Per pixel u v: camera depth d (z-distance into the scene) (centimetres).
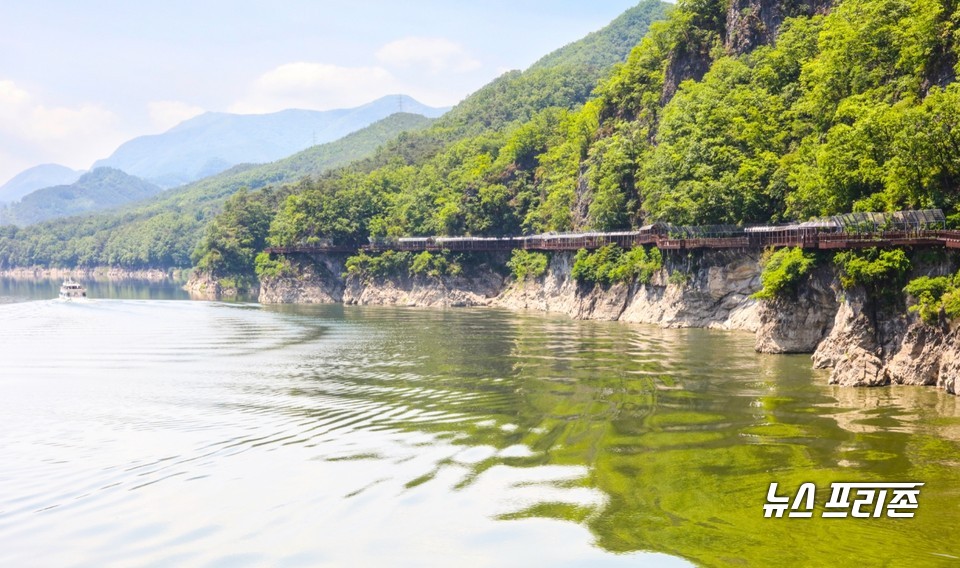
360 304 18812
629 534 3566
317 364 8469
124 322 13962
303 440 5178
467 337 10575
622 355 8169
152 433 5509
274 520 3828
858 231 6712
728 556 3319
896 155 6606
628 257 12362
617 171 13362
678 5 13588
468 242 17850
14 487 4394
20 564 3438
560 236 14762
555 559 3350
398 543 3538
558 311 14650
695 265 10512
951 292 5684
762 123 10325
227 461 4762
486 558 3381
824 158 7350
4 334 12031
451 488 4172
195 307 17650
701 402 5800
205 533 3703
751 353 7912
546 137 19500
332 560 3400
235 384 7331
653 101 13662
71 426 5766
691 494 3978
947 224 6147
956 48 6988
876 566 3178
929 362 5812
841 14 9600
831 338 6844
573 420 5462
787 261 7769
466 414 5756
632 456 4594
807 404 5559
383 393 6631
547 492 4081
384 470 4491
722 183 10162
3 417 6097
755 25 12112
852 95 8181
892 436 4700
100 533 3738
